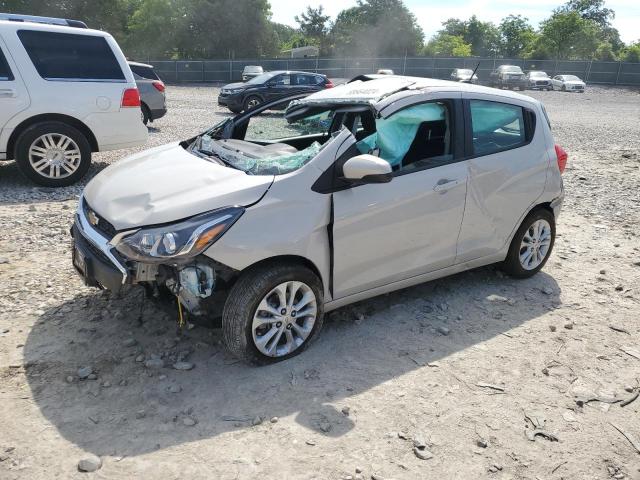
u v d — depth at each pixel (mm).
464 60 45531
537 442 2967
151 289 3578
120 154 9961
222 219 3160
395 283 4070
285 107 4707
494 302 4605
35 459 2660
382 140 3973
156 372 3398
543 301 4680
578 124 18172
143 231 3154
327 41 84188
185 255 3062
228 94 18281
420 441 2889
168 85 39219
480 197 4359
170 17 61719
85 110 7406
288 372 3455
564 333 4152
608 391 3453
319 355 3666
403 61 44719
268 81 18547
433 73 45219
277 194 3373
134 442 2807
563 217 7227
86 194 3805
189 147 4348
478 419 3121
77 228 3615
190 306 3330
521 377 3555
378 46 78062
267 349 3465
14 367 3369
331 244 3580
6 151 7125
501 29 87188
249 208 3260
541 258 5105
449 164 4195
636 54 59281
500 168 4465
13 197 6934
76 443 2781
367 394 3287
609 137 14977
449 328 4137
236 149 3996
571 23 64938
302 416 3061
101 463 2652
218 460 2709
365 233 3723
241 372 3434
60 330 3812
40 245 5340
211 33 62719
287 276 3377
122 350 3615
